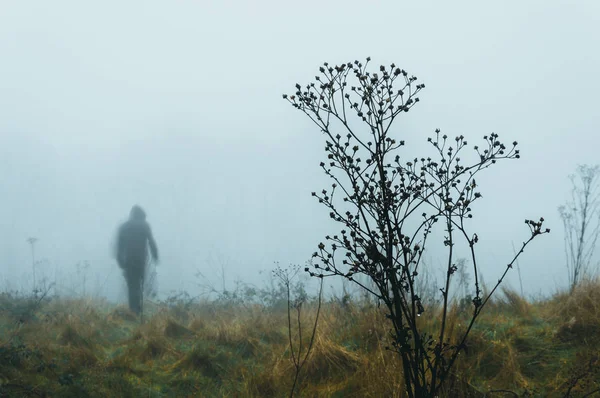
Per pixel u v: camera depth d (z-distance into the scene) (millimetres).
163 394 5504
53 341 6680
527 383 4941
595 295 6176
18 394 5004
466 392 4738
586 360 5031
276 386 5383
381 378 4949
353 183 3453
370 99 3369
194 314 8977
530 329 5934
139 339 7277
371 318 6188
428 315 6035
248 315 8195
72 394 5145
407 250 3479
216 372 6008
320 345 5770
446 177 3523
